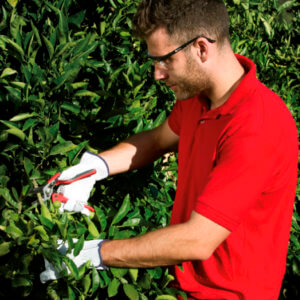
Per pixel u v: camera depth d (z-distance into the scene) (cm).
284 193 143
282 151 132
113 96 176
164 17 127
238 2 284
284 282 253
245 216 140
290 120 140
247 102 132
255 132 127
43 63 159
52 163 159
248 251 147
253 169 125
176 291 152
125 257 132
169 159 215
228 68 140
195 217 127
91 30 215
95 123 175
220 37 134
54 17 173
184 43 130
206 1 129
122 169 174
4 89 145
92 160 165
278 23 345
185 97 145
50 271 131
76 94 162
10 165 144
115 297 149
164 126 180
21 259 122
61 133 170
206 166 143
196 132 149
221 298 155
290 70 312
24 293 129
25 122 141
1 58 154
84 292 134
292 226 259
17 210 141
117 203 186
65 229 130
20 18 159
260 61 291
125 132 190
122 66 195
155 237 130
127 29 214
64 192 150
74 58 163
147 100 220
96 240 143
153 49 134
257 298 155
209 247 128
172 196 222
